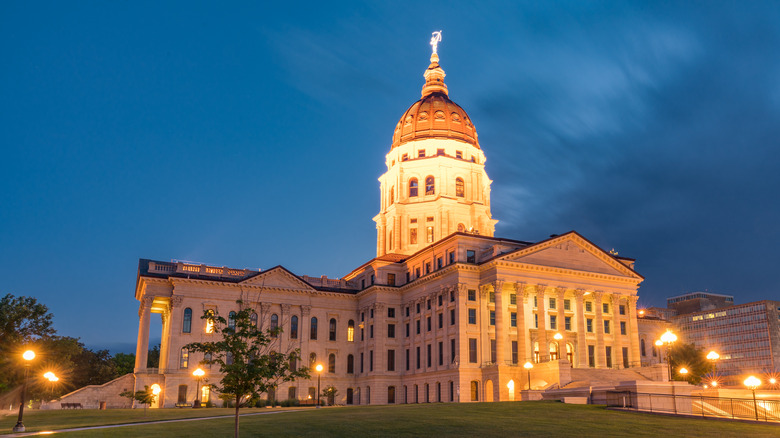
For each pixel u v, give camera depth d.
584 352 89.62
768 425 37.88
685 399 52.06
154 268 99.69
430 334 94.56
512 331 88.38
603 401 55.12
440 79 137.12
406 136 125.50
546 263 89.88
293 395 99.94
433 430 38.56
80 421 53.28
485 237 92.31
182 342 95.06
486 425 40.16
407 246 115.81
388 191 123.81
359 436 37.28
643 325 116.38
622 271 95.81
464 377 85.00
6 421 55.06
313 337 104.31
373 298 103.44
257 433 39.12
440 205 114.62
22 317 70.69
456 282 88.88
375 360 99.94
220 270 102.44
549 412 47.81
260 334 35.34
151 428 42.66
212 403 92.69
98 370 130.12
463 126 125.69
